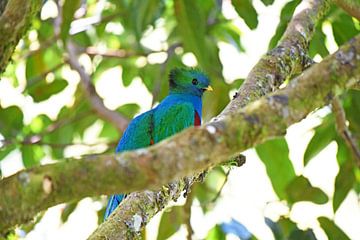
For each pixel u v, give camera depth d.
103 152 13.01
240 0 11.19
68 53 13.79
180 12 11.33
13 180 4.15
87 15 15.01
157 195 7.21
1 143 12.63
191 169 4.10
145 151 4.05
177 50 14.19
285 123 4.32
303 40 7.87
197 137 4.12
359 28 11.97
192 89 10.42
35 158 13.66
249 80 7.40
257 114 4.26
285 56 7.61
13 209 4.18
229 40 13.79
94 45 14.90
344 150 11.39
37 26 13.61
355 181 11.36
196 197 12.99
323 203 11.35
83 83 13.77
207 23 13.08
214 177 13.01
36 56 13.67
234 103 7.14
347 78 4.50
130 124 9.91
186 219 11.52
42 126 14.37
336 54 4.55
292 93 4.40
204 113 12.73
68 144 12.53
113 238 6.74
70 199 4.10
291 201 11.39
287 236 10.95
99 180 4.01
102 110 13.81
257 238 11.65
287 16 11.22
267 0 11.02
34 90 13.47
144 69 14.43
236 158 7.74
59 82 13.53
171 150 4.05
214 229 11.72
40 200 4.11
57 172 4.06
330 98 4.48
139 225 6.96
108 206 8.89
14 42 5.08
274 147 12.27
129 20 13.38
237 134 4.18
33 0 5.12
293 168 12.30
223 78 12.42
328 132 11.50
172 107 9.79
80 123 14.09
